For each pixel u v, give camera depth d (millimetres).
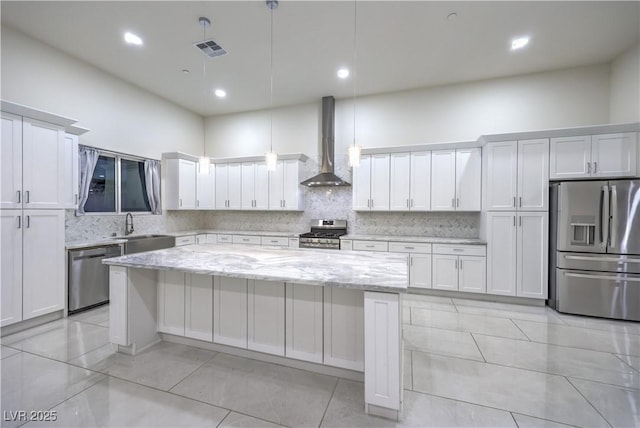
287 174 5051
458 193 4133
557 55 3566
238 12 2801
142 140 4617
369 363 1655
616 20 2893
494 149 3703
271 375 2080
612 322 3084
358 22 2947
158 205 4906
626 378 2035
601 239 3176
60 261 3064
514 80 4117
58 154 3041
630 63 3389
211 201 5582
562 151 3424
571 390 1898
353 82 4336
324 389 1918
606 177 3248
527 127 4062
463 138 4344
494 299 3793
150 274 2531
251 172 5305
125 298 2316
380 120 4758
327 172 4797
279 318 2193
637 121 3287
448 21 2928
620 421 1619
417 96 4562
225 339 2359
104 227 4055
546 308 3520
